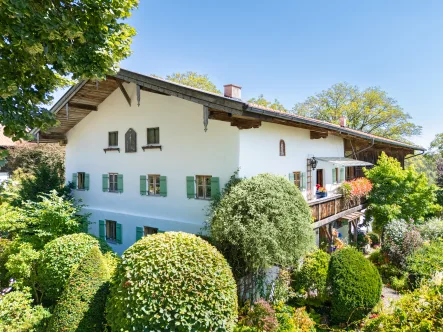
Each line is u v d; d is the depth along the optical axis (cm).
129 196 1228
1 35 471
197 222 1009
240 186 833
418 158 4550
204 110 799
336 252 858
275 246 737
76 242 835
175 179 1071
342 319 779
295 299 909
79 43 578
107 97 1296
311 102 3700
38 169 1548
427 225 1366
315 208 1079
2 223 945
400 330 444
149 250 559
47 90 587
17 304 691
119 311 517
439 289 457
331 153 1530
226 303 535
